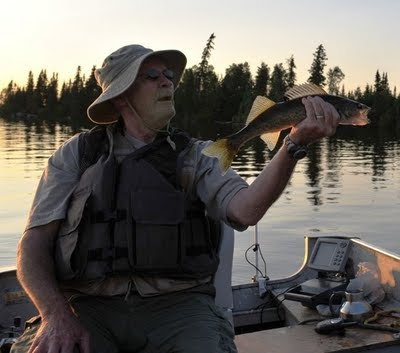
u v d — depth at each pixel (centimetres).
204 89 5597
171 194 260
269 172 247
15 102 9925
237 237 1052
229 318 307
